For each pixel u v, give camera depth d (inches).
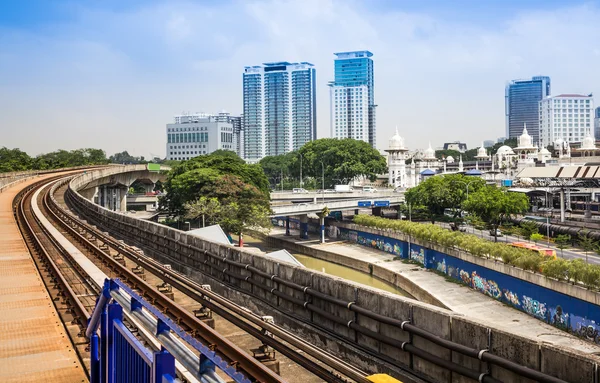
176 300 823.7
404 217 4451.3
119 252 1186.6
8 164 4510.3
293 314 738.2
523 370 402.9
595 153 6702.8
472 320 464.4
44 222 1609.3
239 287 920.9
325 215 3759.8
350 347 599.2
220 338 474.3
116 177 4407.0
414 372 515.8
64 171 4771.2
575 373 377.1
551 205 4589.1
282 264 785.6
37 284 808.3
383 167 6333.7
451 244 2418.8
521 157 6934.1
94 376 370.3
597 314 1423.5
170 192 3708.2
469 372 450.6
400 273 2539.4
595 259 2576.3
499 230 3759.8
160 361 256.4
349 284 626.8
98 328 390.3
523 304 1791.3
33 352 514.0
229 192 3238.2
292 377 536.1
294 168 6638.8
